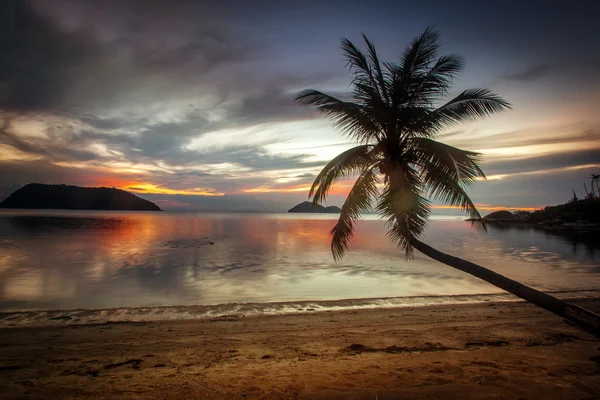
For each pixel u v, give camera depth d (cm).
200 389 507
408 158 798
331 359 674
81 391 510
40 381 564
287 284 1752
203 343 823
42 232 5259
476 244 4169
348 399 448
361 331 925
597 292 1559
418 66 838
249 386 515
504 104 729
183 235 5081
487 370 572
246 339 855
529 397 447
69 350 774
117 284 1734
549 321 1036
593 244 4250
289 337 869
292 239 4653
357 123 813
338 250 861
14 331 952
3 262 2403
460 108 770
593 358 641
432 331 912
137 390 510
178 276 1958
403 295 1527
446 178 767
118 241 4025
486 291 1622
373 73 884
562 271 2209
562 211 9969
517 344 779
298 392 481
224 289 1633
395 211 744
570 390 471
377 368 596
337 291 1602
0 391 511
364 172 855
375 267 2309
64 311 1200
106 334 918
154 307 1255
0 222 8056
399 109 819
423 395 455
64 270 2127
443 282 1820
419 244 695
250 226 8344
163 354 732
